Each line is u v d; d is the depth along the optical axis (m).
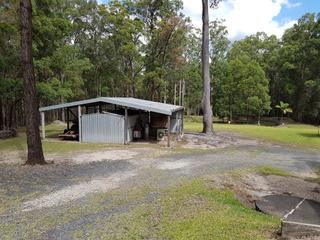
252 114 42.50
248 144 17.27
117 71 35.28
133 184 7.57
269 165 10.98
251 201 6.81
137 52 34.12
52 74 23.86
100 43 33.91
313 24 40.47
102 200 6.24
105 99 16.69
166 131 18.80
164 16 33.72
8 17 17.61
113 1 32.69
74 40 34.06
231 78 42.06
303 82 41.34
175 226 4.73
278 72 45.72
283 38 48.19
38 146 10.27
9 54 18.41
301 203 6.07
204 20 21.34
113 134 16.97
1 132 18.53
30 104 9.99
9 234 4.59
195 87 48.62
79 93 35.47
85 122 17.27
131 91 39.16
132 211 5.53
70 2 31.83
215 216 5.15
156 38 33.78
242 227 4.63
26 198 6.43
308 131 26.23
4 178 8.16
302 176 9.59
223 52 46.12
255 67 40.47
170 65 36.78
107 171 9.19
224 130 26.08
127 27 32.38
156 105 18.42
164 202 6.03
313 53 38.78
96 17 33.53
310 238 4.15
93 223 4.99
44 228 4.81
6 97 19.81
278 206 6.17
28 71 9.82
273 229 4.59
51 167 9.69
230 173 9.09
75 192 6.87
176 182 7.77
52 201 6.22
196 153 13.30
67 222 5.05
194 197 6.35
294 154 13.96
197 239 4.22
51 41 20.42
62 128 26.00
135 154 12.70
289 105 44.22
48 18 19.33
